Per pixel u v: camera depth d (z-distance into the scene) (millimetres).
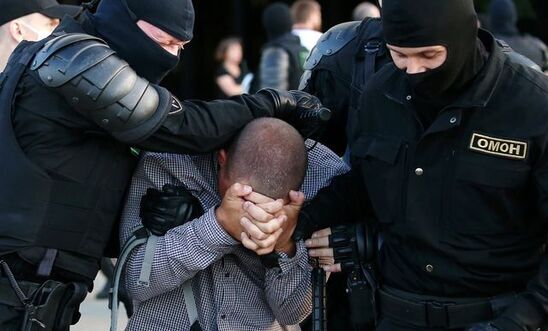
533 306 3820
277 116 4383
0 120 3980
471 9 3705
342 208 4383
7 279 3949
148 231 4238
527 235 3961
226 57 13266
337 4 17656
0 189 3945
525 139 3797
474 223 3902
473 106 3811
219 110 4137
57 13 5172
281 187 4109
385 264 4199
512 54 4000
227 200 4094
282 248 4254
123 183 4191
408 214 3986
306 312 4465
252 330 4387
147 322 4363
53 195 3973
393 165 4020
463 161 3871
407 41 3686
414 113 3975
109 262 5695
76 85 3797
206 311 4355
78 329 7812
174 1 4051
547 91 3846
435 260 3988
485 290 3975
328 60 4777
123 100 3826
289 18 9906
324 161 4531
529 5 15141
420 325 4059
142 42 4051
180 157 4309
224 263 4352
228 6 18812
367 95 4164
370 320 4309
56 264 4008
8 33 5105
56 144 3973
